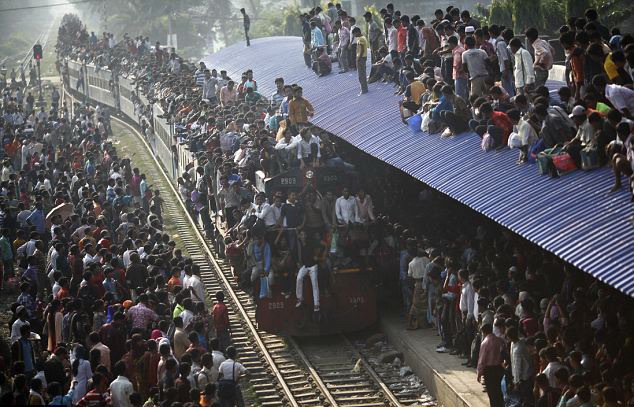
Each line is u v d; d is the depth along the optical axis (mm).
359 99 33531
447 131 26469
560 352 18922
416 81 28750
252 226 27062
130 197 35375
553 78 30484
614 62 20297
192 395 18625
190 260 25391
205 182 36812
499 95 24062
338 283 26906
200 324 21578
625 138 18125
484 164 23438
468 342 23141
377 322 28078
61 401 17844
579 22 23516
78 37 90000
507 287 21953
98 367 19000
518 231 19328
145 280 25219
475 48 25938
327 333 27047
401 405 22719
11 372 21109
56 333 22594
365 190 28062
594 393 17266
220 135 36062
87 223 30422
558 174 20891
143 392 20484
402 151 26906
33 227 31047
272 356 26812
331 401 23172
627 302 19188
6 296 31109
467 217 28906
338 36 38844
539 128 22172
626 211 18219
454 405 21438
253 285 27031
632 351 17766
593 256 17188
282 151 28125
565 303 20422
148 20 129875
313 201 26719
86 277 24156
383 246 27594
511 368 20109
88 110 68688
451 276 24172
